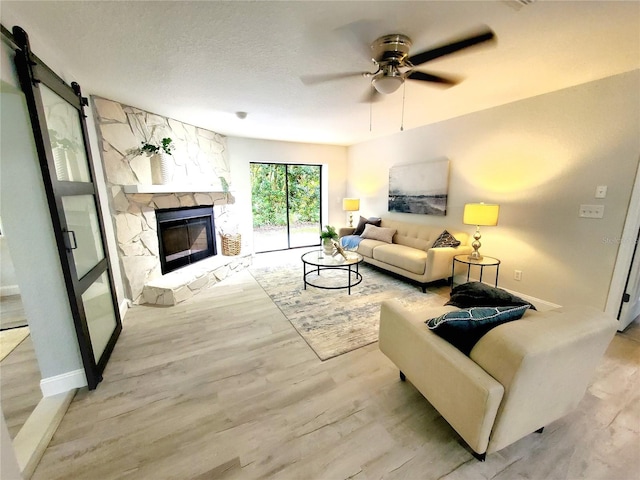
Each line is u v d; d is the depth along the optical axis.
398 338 1.73
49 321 1.75
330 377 1.96
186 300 3.35
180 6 1.40
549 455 1.37
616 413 1.61
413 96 2.80
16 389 1.86
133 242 3.13
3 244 3.39
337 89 2.59
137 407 1.70
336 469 1.32
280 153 5.39
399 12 1.46
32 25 1.53
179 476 1.29
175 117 3.57
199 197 4.17
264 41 1.75
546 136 2.78
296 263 4.96
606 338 1.26
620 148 2.32
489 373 1.19
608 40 1.74
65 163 1.89
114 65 2.06
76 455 1.39
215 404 1.72
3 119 1.48
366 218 5.48
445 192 3.88
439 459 1.36
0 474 0.91
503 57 1.97
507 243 3.22
